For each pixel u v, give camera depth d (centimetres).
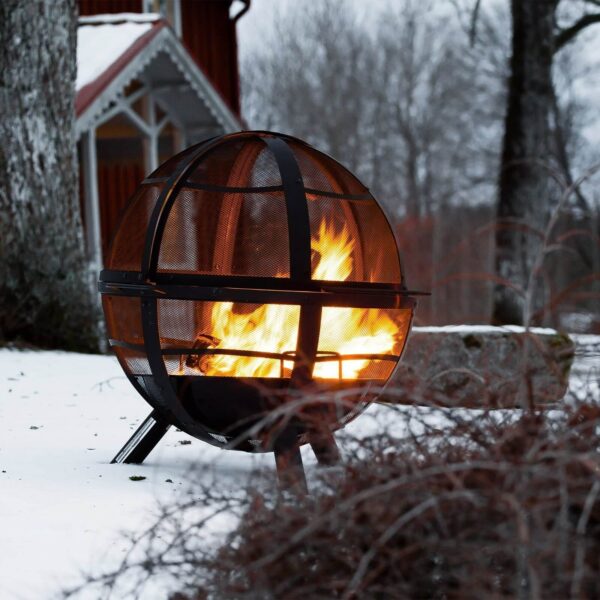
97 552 385
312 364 461
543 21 1645
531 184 1631
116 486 492
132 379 524
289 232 464
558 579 264
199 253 497
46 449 589
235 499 327
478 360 772
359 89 4891
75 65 1144
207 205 497
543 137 1645
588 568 266
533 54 1645
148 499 464
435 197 4831
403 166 5094
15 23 1086
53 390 807
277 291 455
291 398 443
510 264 1614
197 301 475
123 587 348
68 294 1092
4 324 1048
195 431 495
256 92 5038
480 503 282
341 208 509
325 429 352
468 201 4431
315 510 304
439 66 4947
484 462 297
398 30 5034
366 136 4978
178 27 2019
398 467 318
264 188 480
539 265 341
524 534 254
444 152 4947
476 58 3919
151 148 1756
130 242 517
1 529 417
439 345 783
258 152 506
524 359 347
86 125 1478
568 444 307
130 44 1599
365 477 310
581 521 263
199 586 303
